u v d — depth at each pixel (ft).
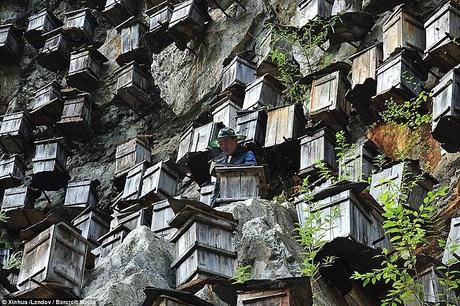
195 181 52.06
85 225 51.90
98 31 77.15
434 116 37.73
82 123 64.69
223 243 31.76
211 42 61.11
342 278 30.45
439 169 40.29
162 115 64.80
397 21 44.62
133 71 64.85
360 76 45.32
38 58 72.69
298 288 25.80
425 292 28.14
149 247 33.24
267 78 50.70
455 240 30.73
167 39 62.85
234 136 40.14
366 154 39.86
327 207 32.81
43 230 30.68
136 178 54.44
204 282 30.30
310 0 52.34
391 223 25.85
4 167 63.41
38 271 29.45
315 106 46.37
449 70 40.91
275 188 47.57
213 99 58.85
